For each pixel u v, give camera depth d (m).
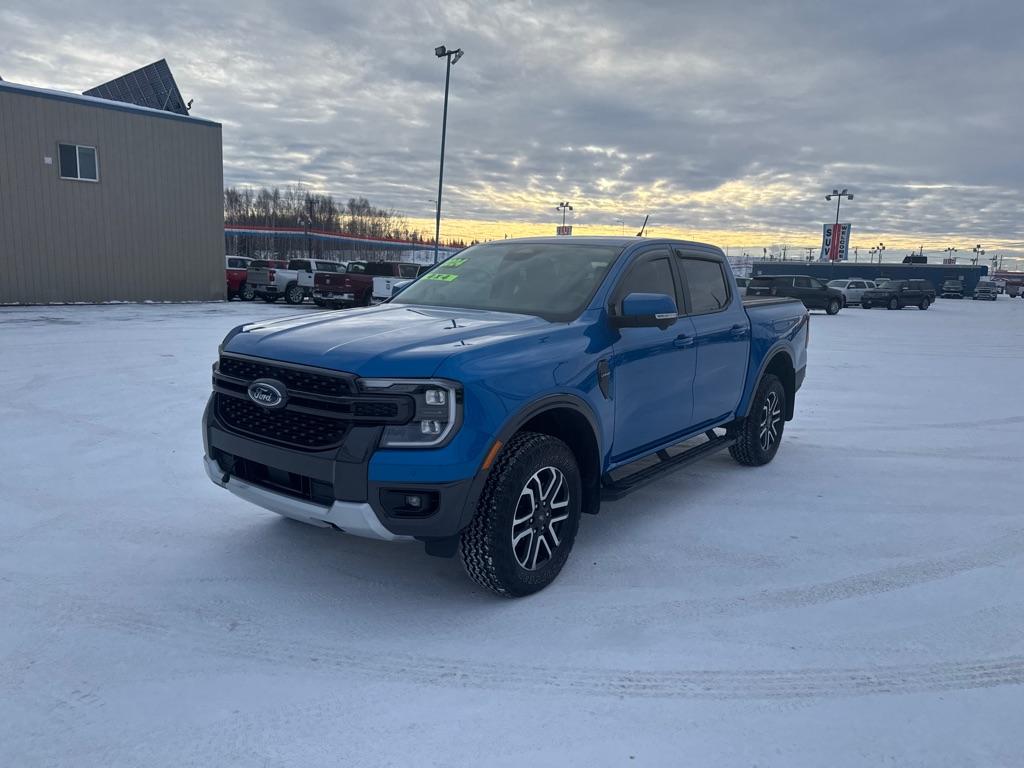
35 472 5.41
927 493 5.57
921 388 10.95
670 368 4.57
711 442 5.53
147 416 7.27
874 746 2.54
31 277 19.42
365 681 2.86
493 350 3.40
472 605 3.54
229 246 88.69
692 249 5.18
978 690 2.91
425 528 3.15
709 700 2.79
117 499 4.88
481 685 2.85
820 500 5.35
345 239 100.88
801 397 9.98
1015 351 17.00
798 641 3.27
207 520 4.55
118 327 14.85
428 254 77.69
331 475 3.15
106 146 20.48
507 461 3.35
